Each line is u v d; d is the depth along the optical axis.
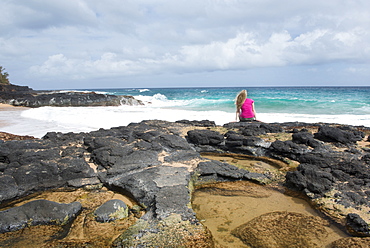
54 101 26.33
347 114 15.80
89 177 5.21
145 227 3.47
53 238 3.41
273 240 3.29
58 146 6.22
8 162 5.26
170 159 5.79
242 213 3.99
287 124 9.27
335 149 6.04
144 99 35.34
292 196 4.54
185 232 3.34
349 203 3.99
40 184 4.91
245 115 9.16
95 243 3.27
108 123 11.89
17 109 19.48
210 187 4.96
